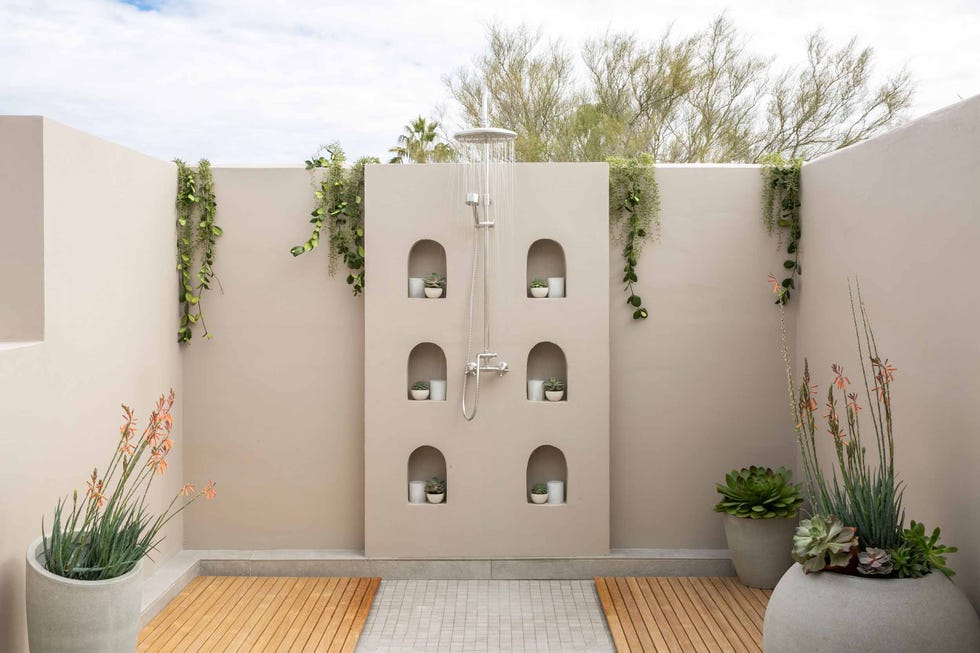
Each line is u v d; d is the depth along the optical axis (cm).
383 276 485
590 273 485
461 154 933
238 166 496
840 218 432
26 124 338
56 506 346
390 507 488
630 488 504
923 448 350
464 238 484
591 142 943
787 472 472
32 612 286
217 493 502
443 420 487
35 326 337
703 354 500
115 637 292
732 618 418
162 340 468
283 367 500
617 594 456
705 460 502
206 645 387
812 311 471
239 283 498
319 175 496
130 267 425
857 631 290
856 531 322
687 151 983
